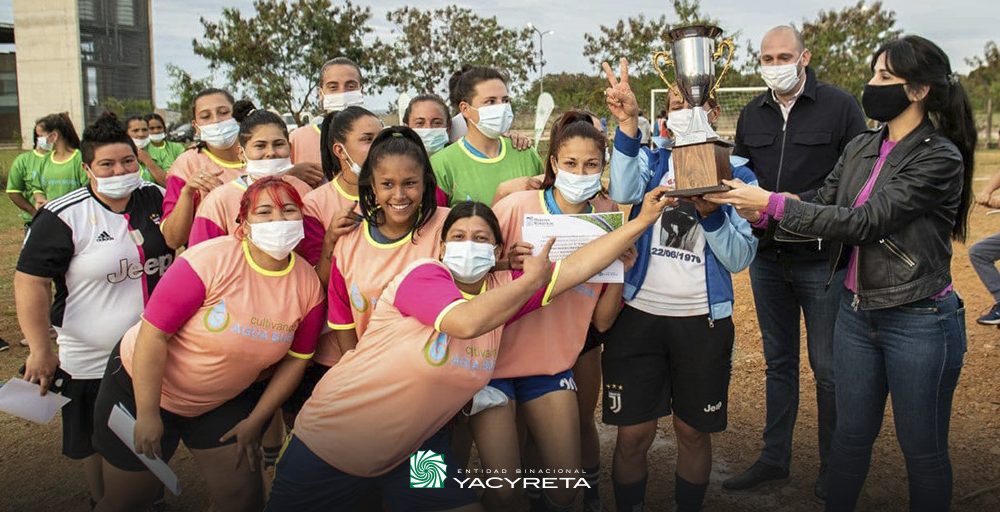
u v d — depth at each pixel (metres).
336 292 3.27
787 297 4.21
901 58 2.98
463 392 2.99
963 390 5.37
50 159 7.36
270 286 3.15
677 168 3.07
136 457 3.35
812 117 4.18
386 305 2.98
